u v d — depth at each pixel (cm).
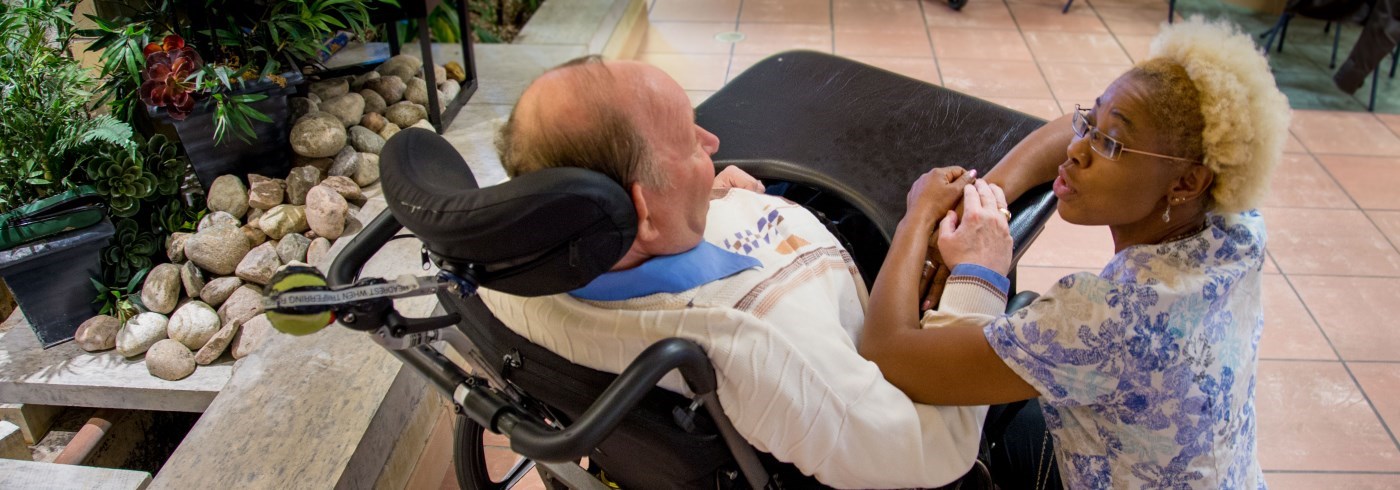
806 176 133
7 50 184
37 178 190
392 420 159
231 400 154
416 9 244
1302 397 208
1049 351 93
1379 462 192
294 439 147
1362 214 278
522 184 73
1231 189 89
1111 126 91
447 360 89
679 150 87
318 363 161
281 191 216
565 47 327
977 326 98
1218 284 93
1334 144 317
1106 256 257
